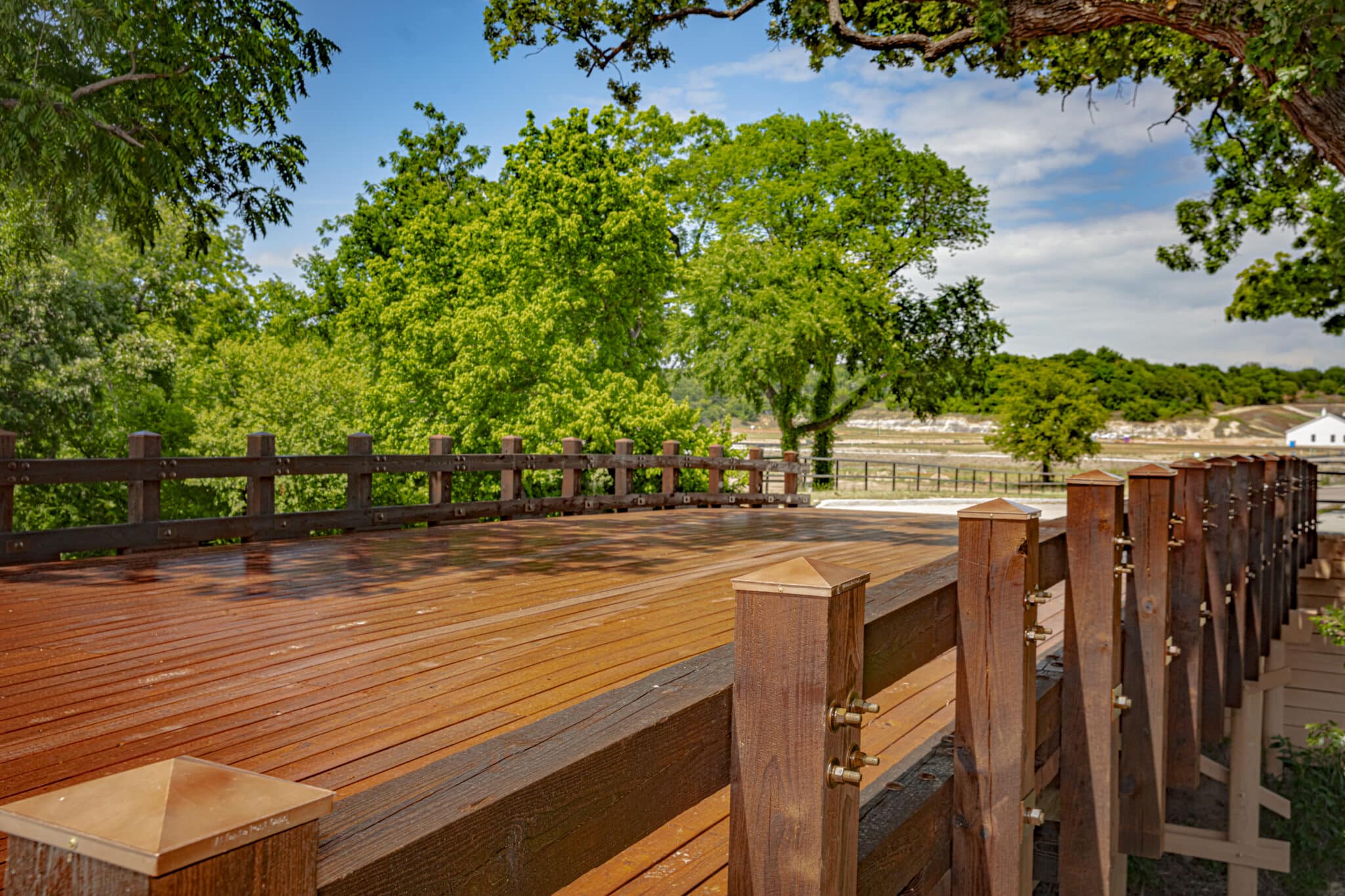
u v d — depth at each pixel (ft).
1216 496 22.22
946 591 8.89
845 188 121.49
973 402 151.23
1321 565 37.81
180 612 17.07
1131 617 15.42
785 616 5.31
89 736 10.28
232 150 50.72
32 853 2.28
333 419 93.71
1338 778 34.24
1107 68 42.96
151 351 83.30
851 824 5.70
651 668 13.70
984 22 29.17
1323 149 26.53
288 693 12.12
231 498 90.74
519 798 3.55
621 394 77.05
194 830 2.23
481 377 79.71
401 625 16.42
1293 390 387.96
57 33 42.19
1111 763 12.60
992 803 9.15
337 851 2.88
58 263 75.51
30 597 18.06
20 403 73.26
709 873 8.29
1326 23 23.86
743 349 110.52
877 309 116.78
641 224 88.48
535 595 19.67
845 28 35.70
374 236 106.11
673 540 31.27
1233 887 28.45
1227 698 24.40
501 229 89.45
